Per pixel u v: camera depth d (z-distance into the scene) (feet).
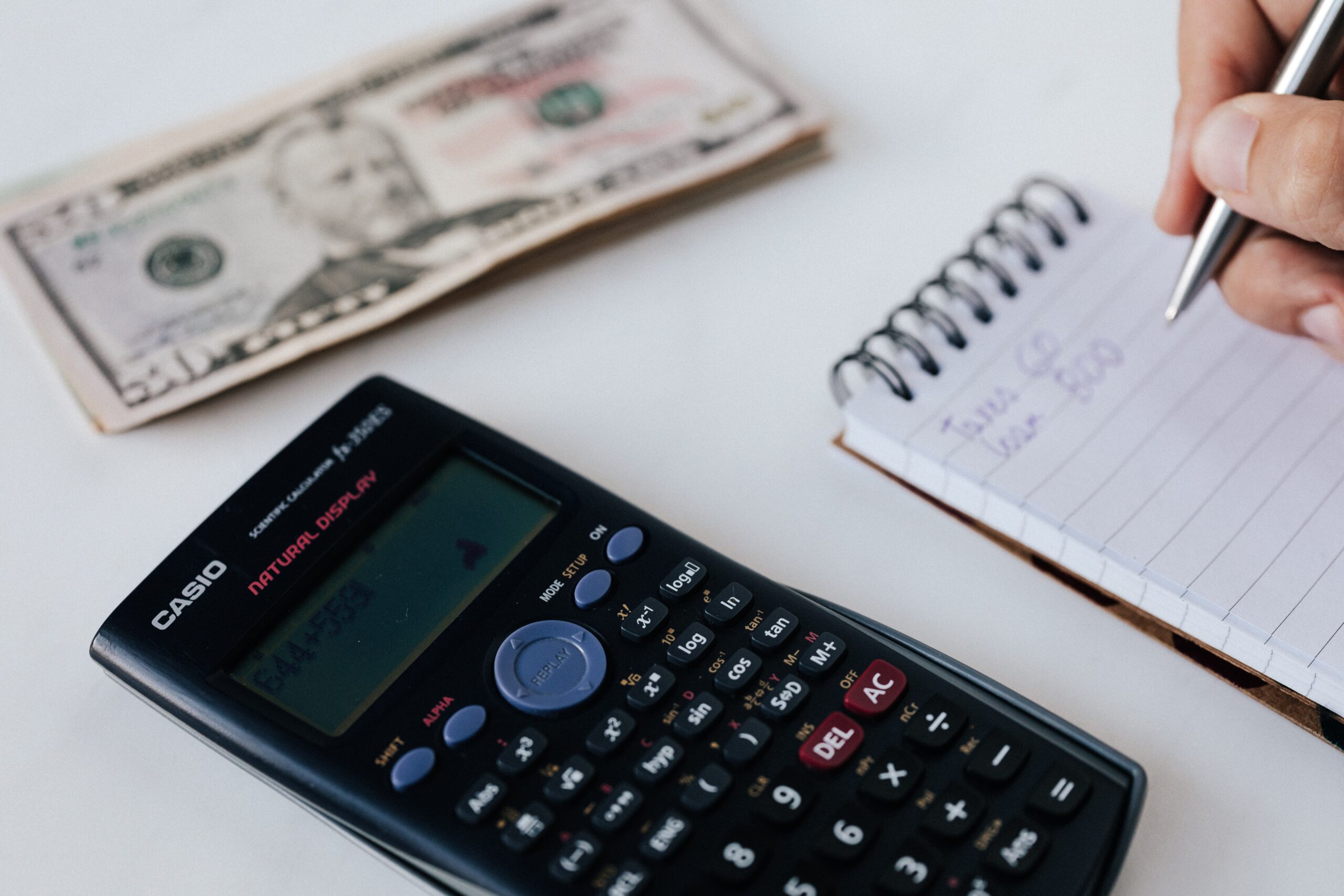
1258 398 1.55
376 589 1.46
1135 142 2.00
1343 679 1.28
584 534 1.49
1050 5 2.23
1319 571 1.37
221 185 2.04
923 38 2.21
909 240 1.92
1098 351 1.63
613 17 2.24
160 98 2.27
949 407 1.58
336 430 1.59
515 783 1.29
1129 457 1.50
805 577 1.54
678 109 2.06
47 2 2.47
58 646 1.57
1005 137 2.04
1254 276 1.53
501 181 1.98
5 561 1.66
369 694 1.38
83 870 1.38
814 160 2.03
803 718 1.31
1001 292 1.71
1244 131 1.39
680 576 1.43
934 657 1.39
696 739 1.30
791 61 2.20
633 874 1.21
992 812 1.23
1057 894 1.17
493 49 2.20
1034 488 1.48
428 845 1.25
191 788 1.43
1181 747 1.36
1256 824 1.30
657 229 1.98
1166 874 1.28
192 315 1.86
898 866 1.20
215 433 1.77
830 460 1.66
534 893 1.21
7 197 2.06
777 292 1.88
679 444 1.70
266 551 1.48
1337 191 1.31
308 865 1.36
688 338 1.83
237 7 2.43
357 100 2.14
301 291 1.88
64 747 1.47
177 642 1.40
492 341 1.86
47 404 1.83
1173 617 1.41
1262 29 1.59
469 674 1.37
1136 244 1.74
